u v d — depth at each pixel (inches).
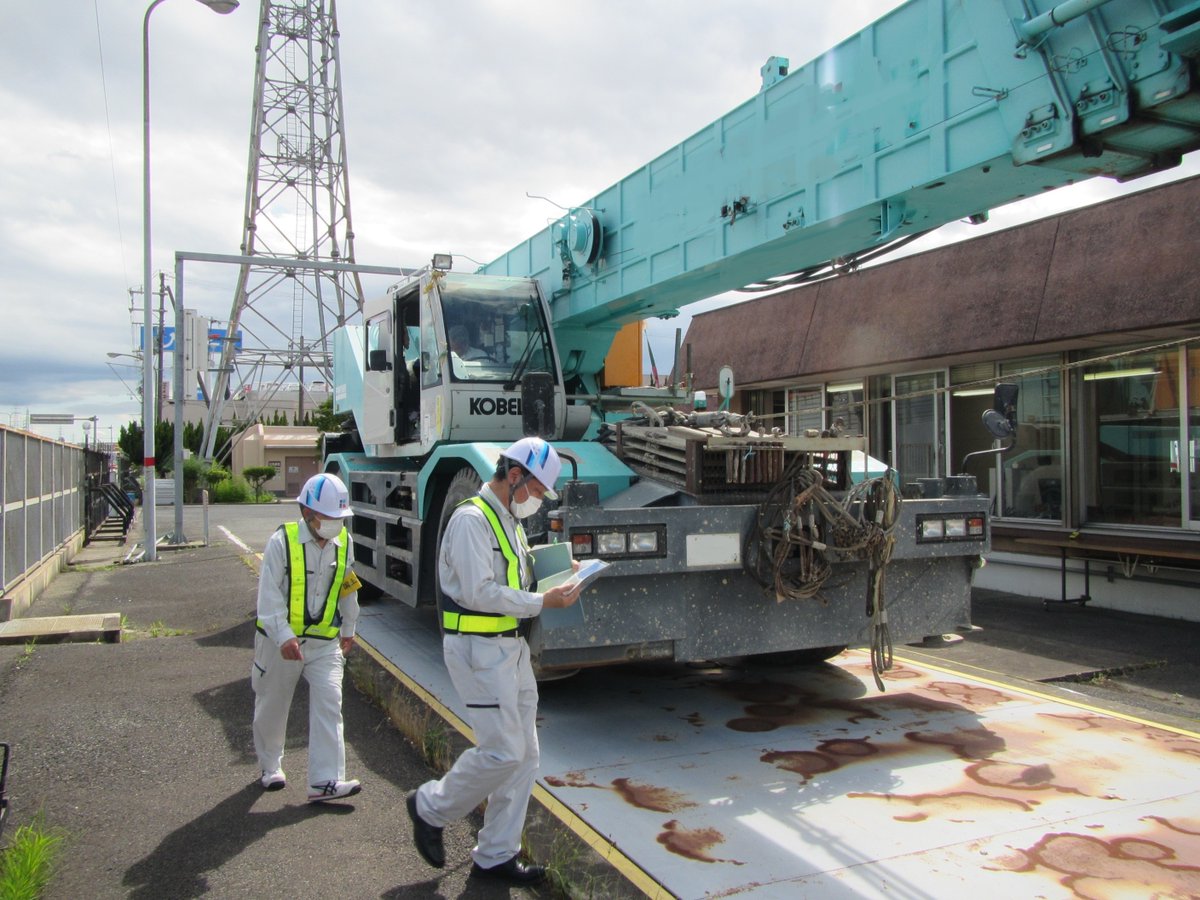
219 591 438.0
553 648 187.8
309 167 1390.3
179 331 655.8
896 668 273.4
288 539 169.9
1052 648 301.0
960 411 437.1
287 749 203.8
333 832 158.7
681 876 137.6
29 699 238.7
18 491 389.4
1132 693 252.7
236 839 155.5
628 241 258.8
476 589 134.1
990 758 189.9
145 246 588.7
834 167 188.9
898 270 430.6
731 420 230.4
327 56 1392.7
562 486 213.2
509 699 135.9
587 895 132.7
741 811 162.6
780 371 490.9
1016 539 404.8
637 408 241.6
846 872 138.9
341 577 172.7
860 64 183.3
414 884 140.3
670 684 255.1
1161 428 354.6
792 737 205.5
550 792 172.4
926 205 181.9
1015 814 160.7
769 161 206.1
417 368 308.2
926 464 453.1
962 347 392.2
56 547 519.8
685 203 233.8
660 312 280.2
